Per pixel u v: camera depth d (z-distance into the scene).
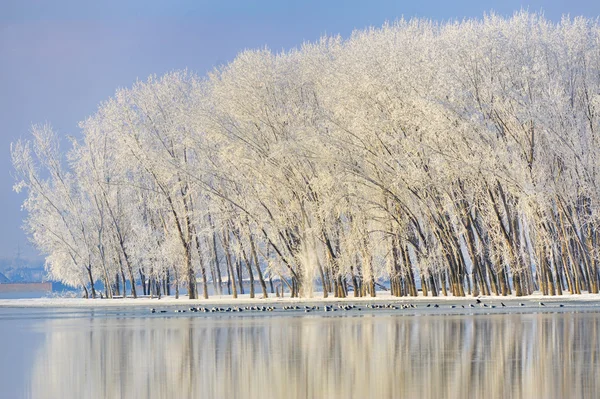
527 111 71.75
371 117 77.12
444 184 76.25
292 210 83.75
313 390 26.16
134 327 53.22
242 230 88.19
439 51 75.88
